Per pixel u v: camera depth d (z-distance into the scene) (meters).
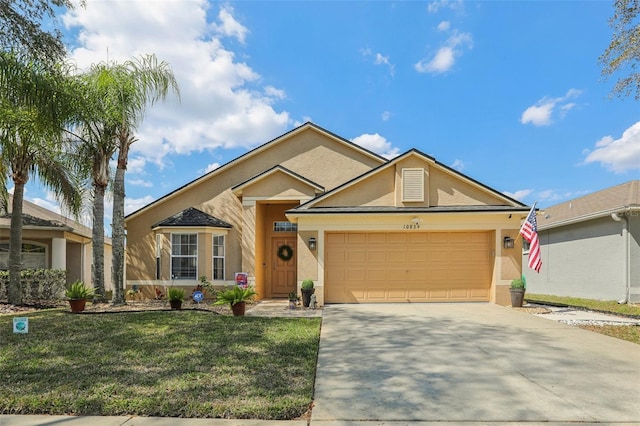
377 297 12.47
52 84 9.14
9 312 10.70
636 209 14.04
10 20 7.87
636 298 14.27
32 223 16.23
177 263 14.27
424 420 3.92
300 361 5.84
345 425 3.81
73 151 13.19
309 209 12.36
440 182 12.50
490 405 4.32
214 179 15.49
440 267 12.52
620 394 4.67
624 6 8.52
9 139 10.80
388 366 5.75
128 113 11.53
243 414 3.96
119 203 12.43
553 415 4.07
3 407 4.09
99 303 12.53
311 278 12.16
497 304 11.94
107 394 4.43
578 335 7.88
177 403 4.17
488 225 12.15
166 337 7.35
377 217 12.27
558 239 18.77
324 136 15.81
